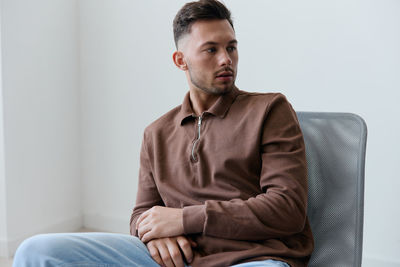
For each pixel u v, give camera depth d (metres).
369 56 1.92
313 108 2.07
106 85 2.64
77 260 0.96
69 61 2.64
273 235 1.02
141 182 1.31
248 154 1.11
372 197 1.97
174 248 1.07
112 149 2.67
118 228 2.68
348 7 1.94
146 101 2.53
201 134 1.19
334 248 1.16
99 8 2.61
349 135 1.20
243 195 1.11
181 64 1.27
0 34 2.19
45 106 2.49
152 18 2.45
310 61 2.05
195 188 1.16
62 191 2.64
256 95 1.18
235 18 2.21
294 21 2.07
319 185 1.21
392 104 1.89
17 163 2.32
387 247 1.95
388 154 1.92
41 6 2.42
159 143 1.26
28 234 2.40
